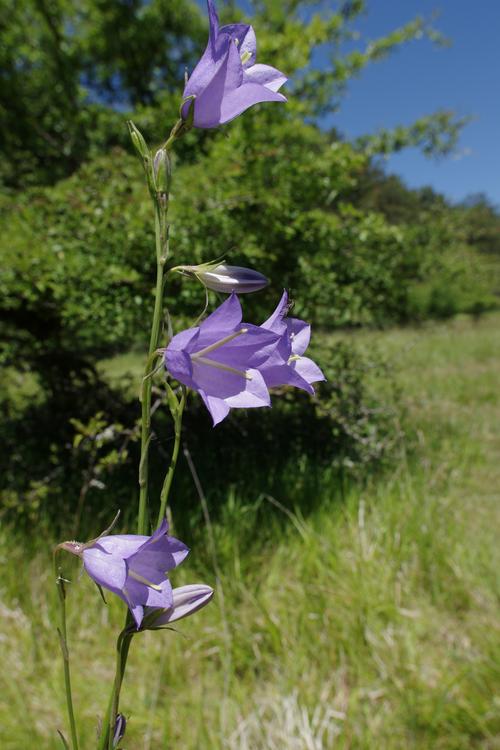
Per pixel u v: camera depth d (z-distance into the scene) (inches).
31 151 86.9
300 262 35.2
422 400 48.9
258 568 28.4
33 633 24.9
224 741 20.0
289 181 35.4
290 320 10.5
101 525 32.2
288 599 26.2
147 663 23.3
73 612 25.7
